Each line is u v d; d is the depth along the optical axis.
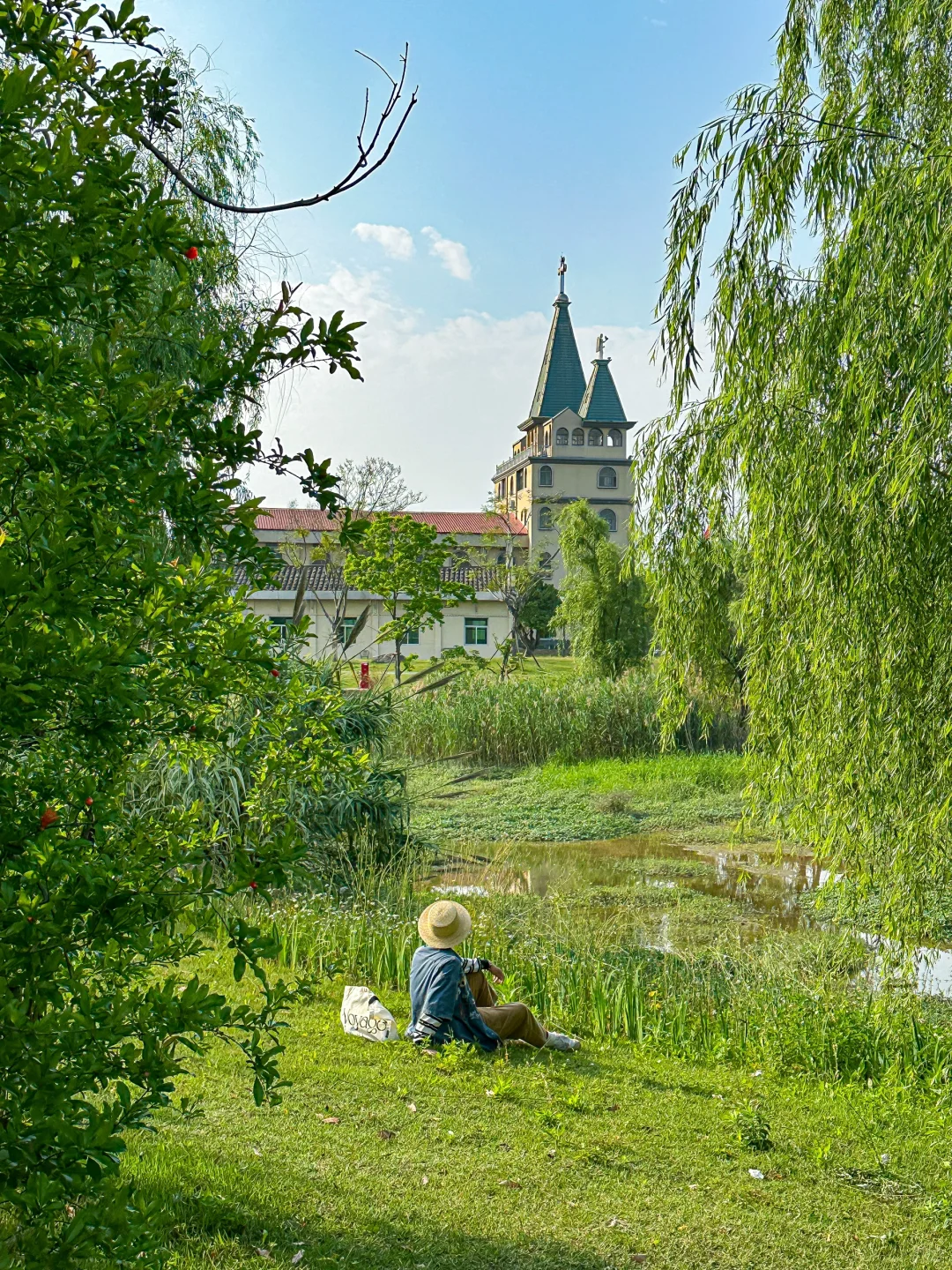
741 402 7.15
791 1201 4.73
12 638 1.94
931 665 6.29
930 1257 4.30
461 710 20.97
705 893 12.16
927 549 6.12
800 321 6.88
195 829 2.86
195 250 2.34
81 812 2.50
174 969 6.87
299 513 43.25
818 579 6.51
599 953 8.62
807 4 7.16
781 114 6.97
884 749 6.44
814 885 12.64
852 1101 6.13
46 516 2.07
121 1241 2.06
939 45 6.67
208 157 9.49
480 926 9.16
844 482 6.32
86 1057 2.12
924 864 6.82
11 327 2.13
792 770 7.40
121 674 2.03
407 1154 4.79
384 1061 5.93
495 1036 6.36
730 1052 6.95
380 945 8.20
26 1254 1.92
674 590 8.08
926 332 5.83
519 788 18.41
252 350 2.48
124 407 2.18
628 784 18.34
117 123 2.37
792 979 8.25
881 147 6.73
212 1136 4.70
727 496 7.70
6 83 1.97
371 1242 3.96
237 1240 3.79
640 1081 6.16
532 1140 5.08
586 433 71.25
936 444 5.94
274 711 3.74
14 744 2.46
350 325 2.52
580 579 27.98
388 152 3.22
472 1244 4.05
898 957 7.43
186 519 2.37
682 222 7.23
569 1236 4.21
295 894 9.35
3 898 2.09
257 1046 2.46
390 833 11.77
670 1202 4.61
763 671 7.46
